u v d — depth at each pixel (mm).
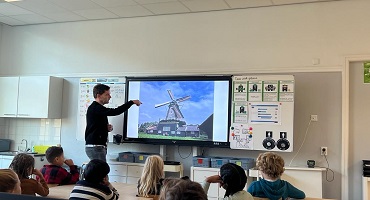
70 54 6113
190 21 5434
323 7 4820
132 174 5109
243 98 4836
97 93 4758
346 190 4523
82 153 5887
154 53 5590
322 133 4711
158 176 2996
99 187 2422
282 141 4594
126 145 5633
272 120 4664
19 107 6016
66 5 5309
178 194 1145
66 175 3498
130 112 5430
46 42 6289
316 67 4781
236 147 4812
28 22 6266
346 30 4707
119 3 5148
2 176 1860
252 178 4746
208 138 5004
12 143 6375
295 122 4828
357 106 4684
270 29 5027
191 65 5363
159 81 5352
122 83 5555
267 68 4988
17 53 6453
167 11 5426
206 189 2590
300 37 4883
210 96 5059
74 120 6000
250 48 5090
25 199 1034
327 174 4648
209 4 5051
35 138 6234
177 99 5223
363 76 4695
